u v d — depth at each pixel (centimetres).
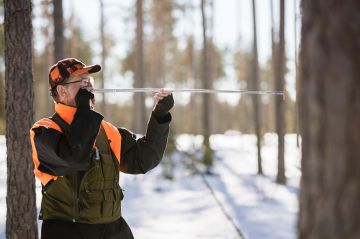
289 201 928
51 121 274
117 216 280
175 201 905
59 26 952
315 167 167
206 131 1379
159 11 2634
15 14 362
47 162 263
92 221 269
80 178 270
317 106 166
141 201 894
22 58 364
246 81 3184
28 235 371
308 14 171
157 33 2723
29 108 368
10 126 367
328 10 164
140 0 2033
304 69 173
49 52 2205
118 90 294
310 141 169
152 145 298
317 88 167
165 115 302
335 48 162
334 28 162
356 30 158
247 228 684
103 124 289
